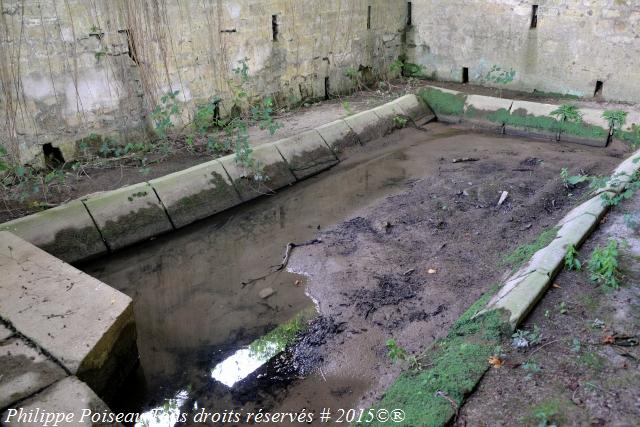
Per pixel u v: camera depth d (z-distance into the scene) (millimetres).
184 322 3760
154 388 3172
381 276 4094
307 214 5234
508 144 6844
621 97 7332
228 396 3088
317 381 3156
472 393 2537
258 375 3234
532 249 3898
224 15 6379
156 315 3852
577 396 2453
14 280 3336
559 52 7660
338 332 3541
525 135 7203
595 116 6723
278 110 7277
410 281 4000
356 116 6926
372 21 8508
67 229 4336
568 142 6855
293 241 4734
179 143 6016
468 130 7543
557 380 2561
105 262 4461
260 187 5594
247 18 6648
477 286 3855
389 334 3473
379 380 3117
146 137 5938
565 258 3498
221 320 3762
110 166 5391
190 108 6316
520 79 8164
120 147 5746
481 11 8227
